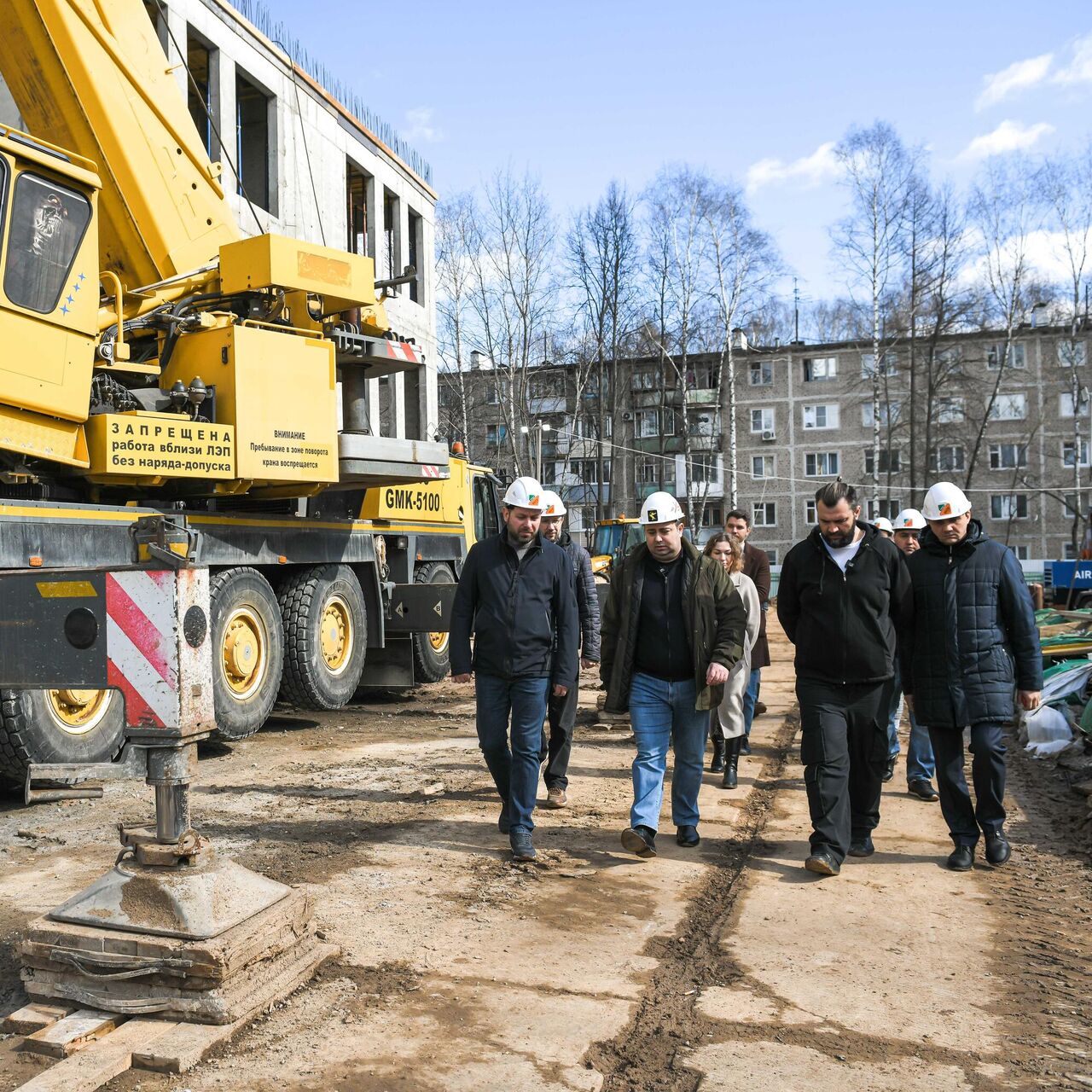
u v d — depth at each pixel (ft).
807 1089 9.50
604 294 143.23
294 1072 9.66
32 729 20.26
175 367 25.91
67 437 21.65
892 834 19.15
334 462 27.61
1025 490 173.47
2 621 11.59
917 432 162.40
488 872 16.08
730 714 22.45
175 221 27.09
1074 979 12.21
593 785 22.80
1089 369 171.01
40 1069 9.61
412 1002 11.23
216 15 55.01
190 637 11.07
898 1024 10.91
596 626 23.36
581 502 173.06
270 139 62.03
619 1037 10.48
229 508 29.50
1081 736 26.23
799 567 17.16
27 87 25.22
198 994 10.39
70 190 21.52
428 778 23.11
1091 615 41.37
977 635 16.94
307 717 32.94
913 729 22.12
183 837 11.23
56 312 21.12
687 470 139.85
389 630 34.58
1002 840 17.03
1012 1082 9.70
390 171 79.05
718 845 17.99
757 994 11.62
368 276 28.96
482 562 17.63
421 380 84.74
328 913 13.98
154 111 26.73
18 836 18.30
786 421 182.29
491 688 17.48
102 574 11.13
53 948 10.68
